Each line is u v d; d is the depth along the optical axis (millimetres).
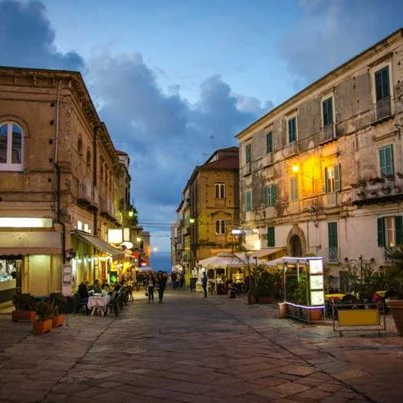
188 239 68062
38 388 8477
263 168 38188
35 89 22000
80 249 25375
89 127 28234
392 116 24094
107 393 8125
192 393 8047
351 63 27000
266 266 31312
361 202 25531
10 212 21391
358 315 13617
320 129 30297
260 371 9594
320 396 7812
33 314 16750
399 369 9336
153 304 27828
